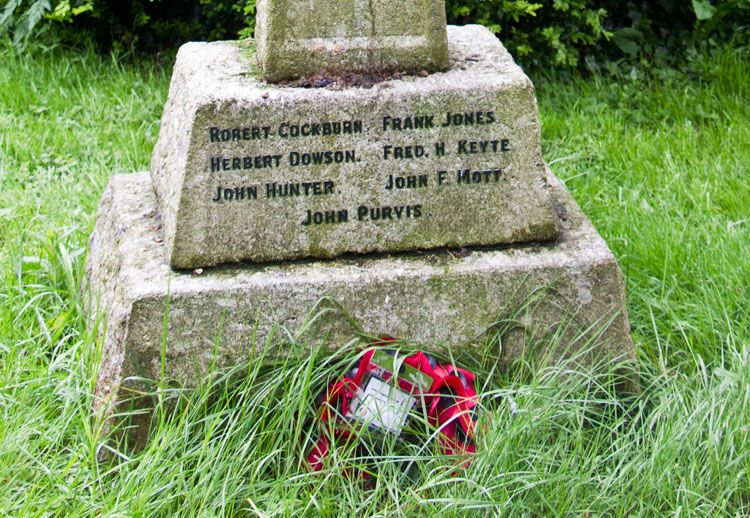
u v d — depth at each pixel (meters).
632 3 5.87
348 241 2.88
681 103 5.09
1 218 3.89
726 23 5.80
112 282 2.99
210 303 2.75
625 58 5.65
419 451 2.67
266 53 2.80
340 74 2.87
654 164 4.52
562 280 2.90
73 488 2.53
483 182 2.89
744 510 2.65
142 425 2.79
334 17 2.82
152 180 3.39
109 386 2.79
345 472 2.70
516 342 2.93
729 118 4.88
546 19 5.44
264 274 2.82
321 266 2.86
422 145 2.83
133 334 2.73
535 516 2.58
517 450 2.63
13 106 4.90
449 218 2.91
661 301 3.42
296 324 2.81
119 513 2.42
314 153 2.79
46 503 2.49
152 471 2.54
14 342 3.02
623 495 2.59
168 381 2.78
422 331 2.88
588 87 5.28
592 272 2.91
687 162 4.57
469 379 2.84
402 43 2.88
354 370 2.85
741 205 4.08
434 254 2.93
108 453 2.76
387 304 2.84
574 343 2.96
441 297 2.86
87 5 5.30
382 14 2.85
